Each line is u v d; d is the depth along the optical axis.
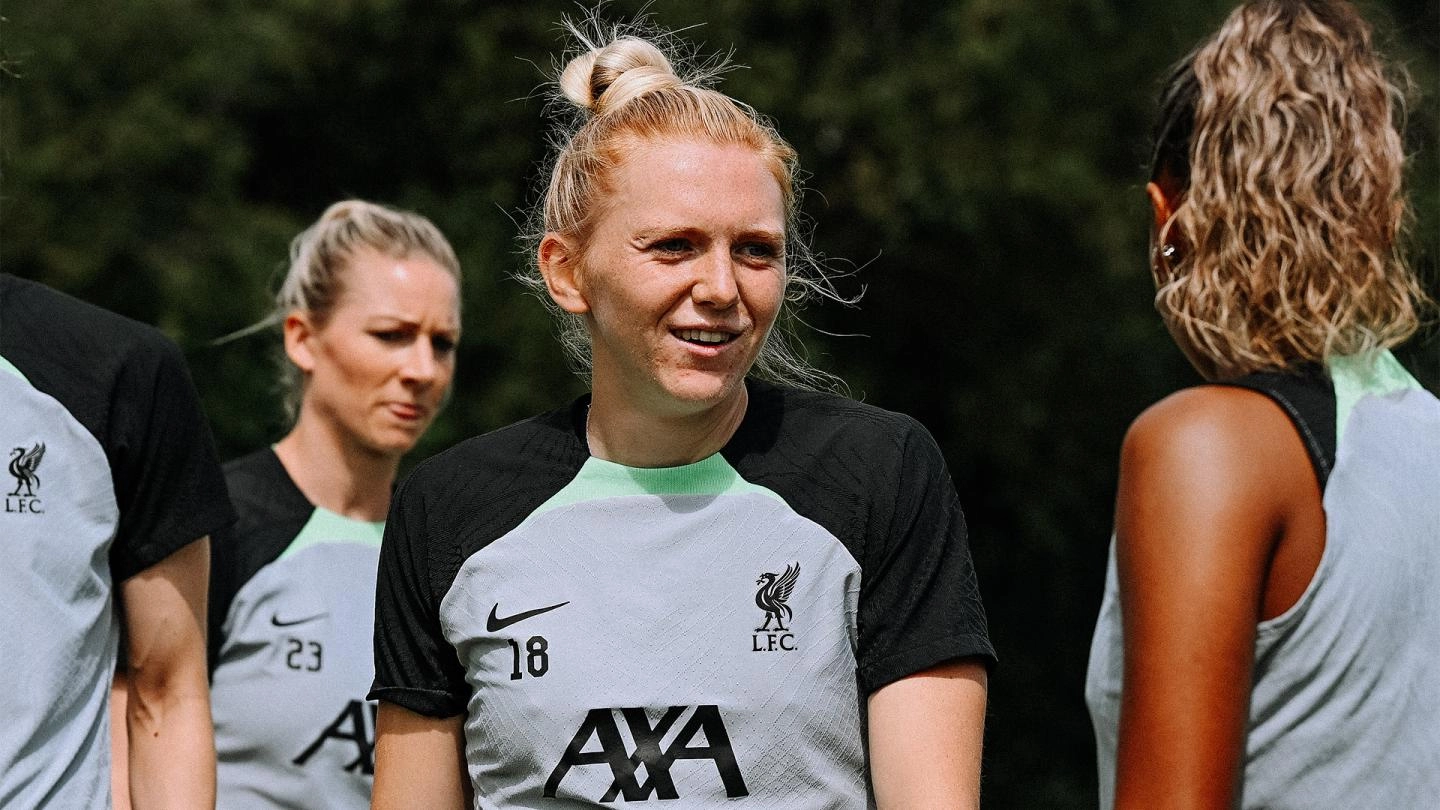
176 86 16.42
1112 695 3.22
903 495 3.21
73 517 3.76
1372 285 3.13
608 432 3.33
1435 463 3.08
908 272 18.89
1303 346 3.13
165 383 3.95
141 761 4.06
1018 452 18.88
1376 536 2.97
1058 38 17.69
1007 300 18.97
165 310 15.72
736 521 3.23
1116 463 19.17
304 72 17.61
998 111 17.53
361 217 5.65
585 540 3.26
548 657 3.19
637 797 3.13
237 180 17.36
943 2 17.95
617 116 3.30
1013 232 18.31
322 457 5.52
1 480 3.69
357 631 5.38
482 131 18.16
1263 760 3.02
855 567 3.19
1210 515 2.97
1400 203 3.21
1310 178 3.11
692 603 3.19
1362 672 2.96
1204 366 3.32
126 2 16.28
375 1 17.23
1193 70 3.32
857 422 3.31
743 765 3.13
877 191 17.20
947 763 3.08
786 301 3.77
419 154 18.38
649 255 3.18
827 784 3.16
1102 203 17.56
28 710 3.65
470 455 3.42
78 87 15.94
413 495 3.41
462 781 3.41
